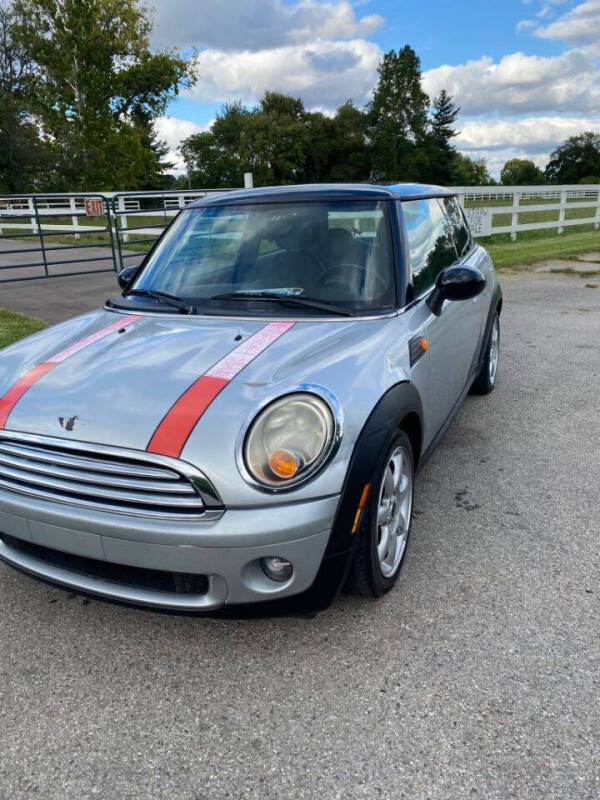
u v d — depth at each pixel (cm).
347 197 308
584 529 294
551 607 238
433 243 342
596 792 165
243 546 190
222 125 8162
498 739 182
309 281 279
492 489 335
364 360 229
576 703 193
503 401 471
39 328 675
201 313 275
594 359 575
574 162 11644
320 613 239
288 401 202
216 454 191
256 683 207
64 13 3506
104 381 222
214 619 218
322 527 195
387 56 8119
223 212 323
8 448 214
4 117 4016
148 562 196
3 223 1817
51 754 182
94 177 3812
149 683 209
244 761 178
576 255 1271
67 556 218
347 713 193
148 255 338
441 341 302
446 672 208
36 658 221
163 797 168
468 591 249
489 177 11488
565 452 380
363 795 166
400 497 249
